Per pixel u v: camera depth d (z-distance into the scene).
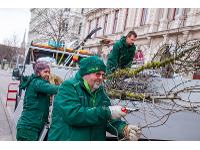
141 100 2.13
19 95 3.83
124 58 3.40
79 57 4.97
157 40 13.50
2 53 30.88
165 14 13.34
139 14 15.84
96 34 22.44
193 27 10.67
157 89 2.81
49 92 2.27
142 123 2.28
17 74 15.77
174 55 2.43
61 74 3.65
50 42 5.02
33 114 2.31
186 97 2.81
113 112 1.44
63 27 11.98
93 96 1.62
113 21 19.86
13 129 3.28
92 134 1.55
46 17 11.66
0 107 5.92
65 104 1.45
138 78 2.52
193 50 2.48
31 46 4.75
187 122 2.34
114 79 2.33
